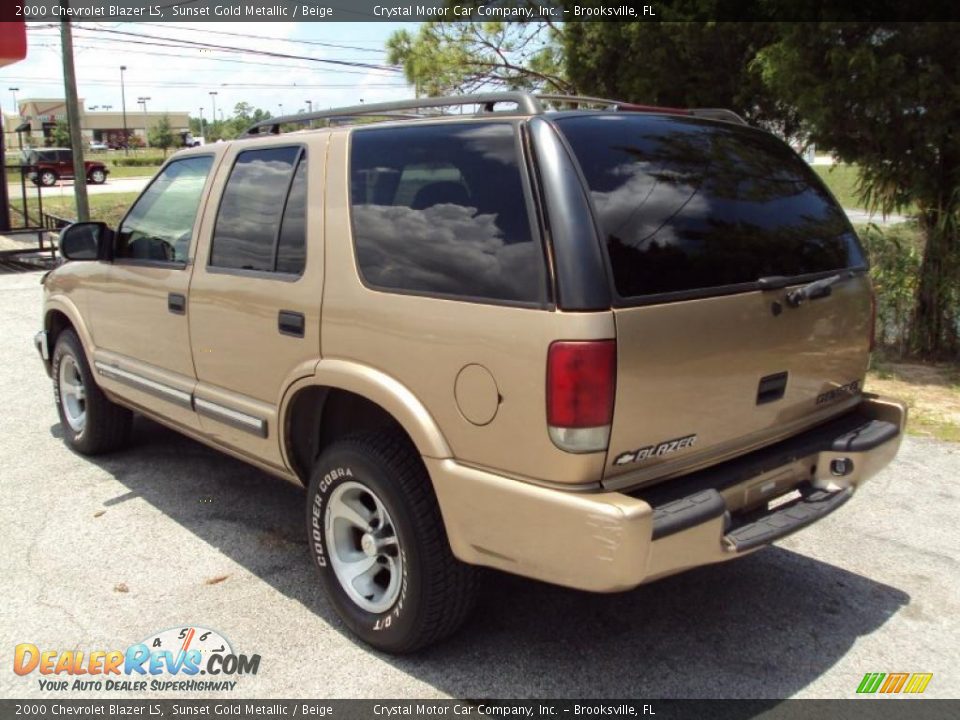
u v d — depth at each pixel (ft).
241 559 13.20
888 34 24.44
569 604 11.95
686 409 9.23
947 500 15.83
